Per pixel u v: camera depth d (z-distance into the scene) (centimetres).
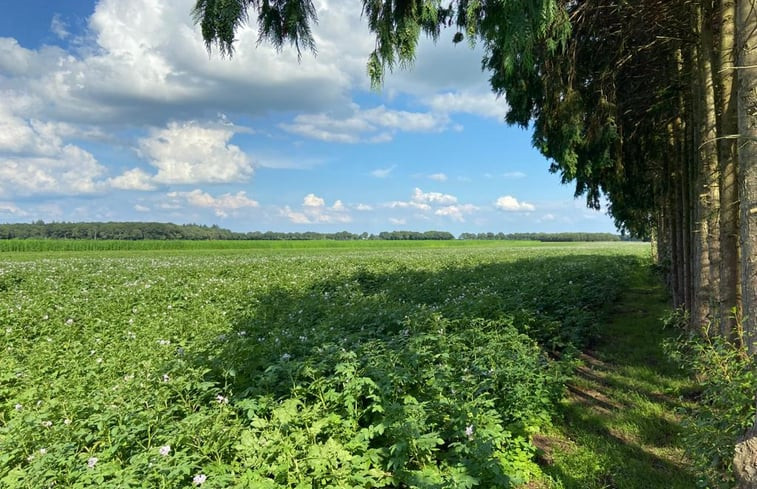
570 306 1007
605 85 696
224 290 1267
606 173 859
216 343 586
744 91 283
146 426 373
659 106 761
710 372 356
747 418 278
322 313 861
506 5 265
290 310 884
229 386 479
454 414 425
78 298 1101
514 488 384
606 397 601
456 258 2980
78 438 371
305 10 328
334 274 1662
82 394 475
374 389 443
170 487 304
